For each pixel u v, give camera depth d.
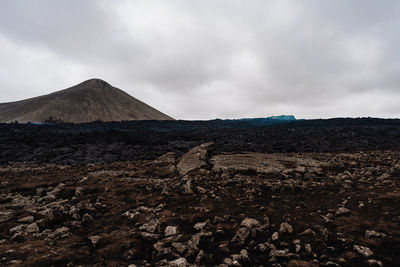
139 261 7.45
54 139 59.03
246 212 11.39
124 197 15.52
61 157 42.44
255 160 24.30
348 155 28.88
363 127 72.38
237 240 8.55
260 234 9.02
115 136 67.62
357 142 50.34
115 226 10.78
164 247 8.25
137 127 109.00
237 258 7.27
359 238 8.02
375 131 63.81
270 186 15.67
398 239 7.67
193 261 7.35
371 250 7.22
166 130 102.06
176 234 9.31
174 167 25.08
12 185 18.86
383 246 7.39
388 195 11.71
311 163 22.72
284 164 22.44
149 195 15.38
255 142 61.44
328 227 9.17
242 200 13.40
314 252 7.48
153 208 12.88
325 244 7.88
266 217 10.27
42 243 8.82
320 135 64.12
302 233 8.73
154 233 9.48
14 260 7.27
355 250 7.31
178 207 12.63
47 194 16.41
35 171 26.22
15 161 38.34
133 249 8.15
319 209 11.23
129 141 61.41
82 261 7.38
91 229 10.48
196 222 10.50
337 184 15.26
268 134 77.38
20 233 9.68
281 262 7.10
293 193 14.45
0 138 54.38
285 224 9.30
